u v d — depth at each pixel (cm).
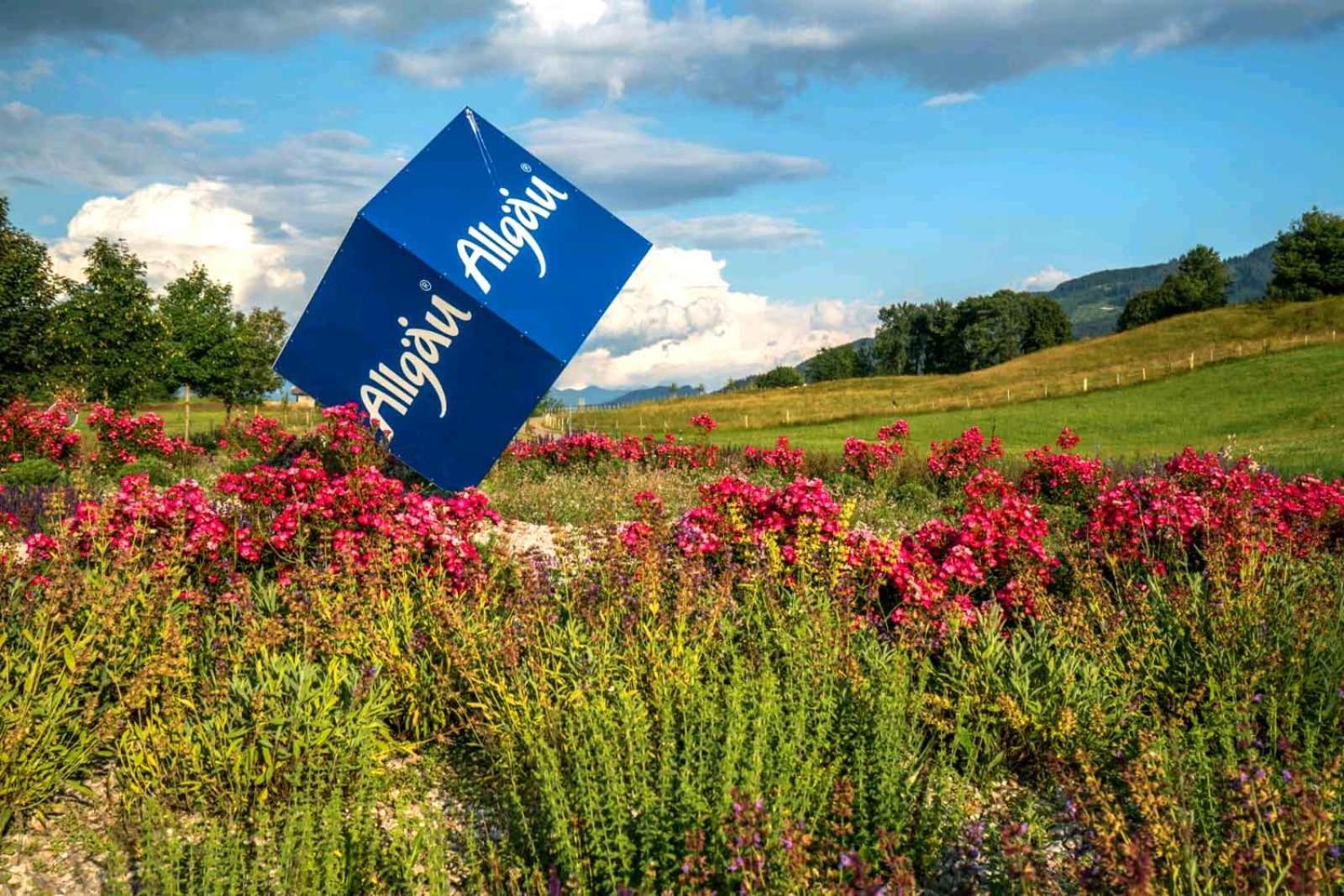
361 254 1018
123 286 3025
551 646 547
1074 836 442
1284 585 638
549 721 454
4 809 456
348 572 636
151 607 550
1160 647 589
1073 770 493
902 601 658
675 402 7019
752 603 611
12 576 587
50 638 507
